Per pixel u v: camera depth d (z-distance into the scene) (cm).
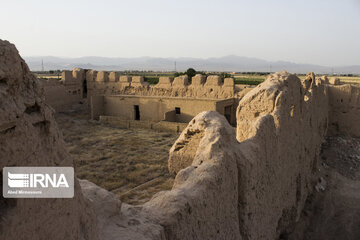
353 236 939
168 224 363
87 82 2875
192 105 2094
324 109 1712
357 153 1630
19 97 211
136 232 341
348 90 1873
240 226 560
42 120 233
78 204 273
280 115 759
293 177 924
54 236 231
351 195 1198
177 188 428
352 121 1880
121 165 1188
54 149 246
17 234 193
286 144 826
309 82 1273
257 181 606
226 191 495
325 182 1324
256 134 636
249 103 801
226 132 581
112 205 365
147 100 2278
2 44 199
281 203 805
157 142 1609
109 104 2445
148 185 964
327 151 1645
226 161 501
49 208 227
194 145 669
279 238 822
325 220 1023
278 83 827
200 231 412
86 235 284
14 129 197
